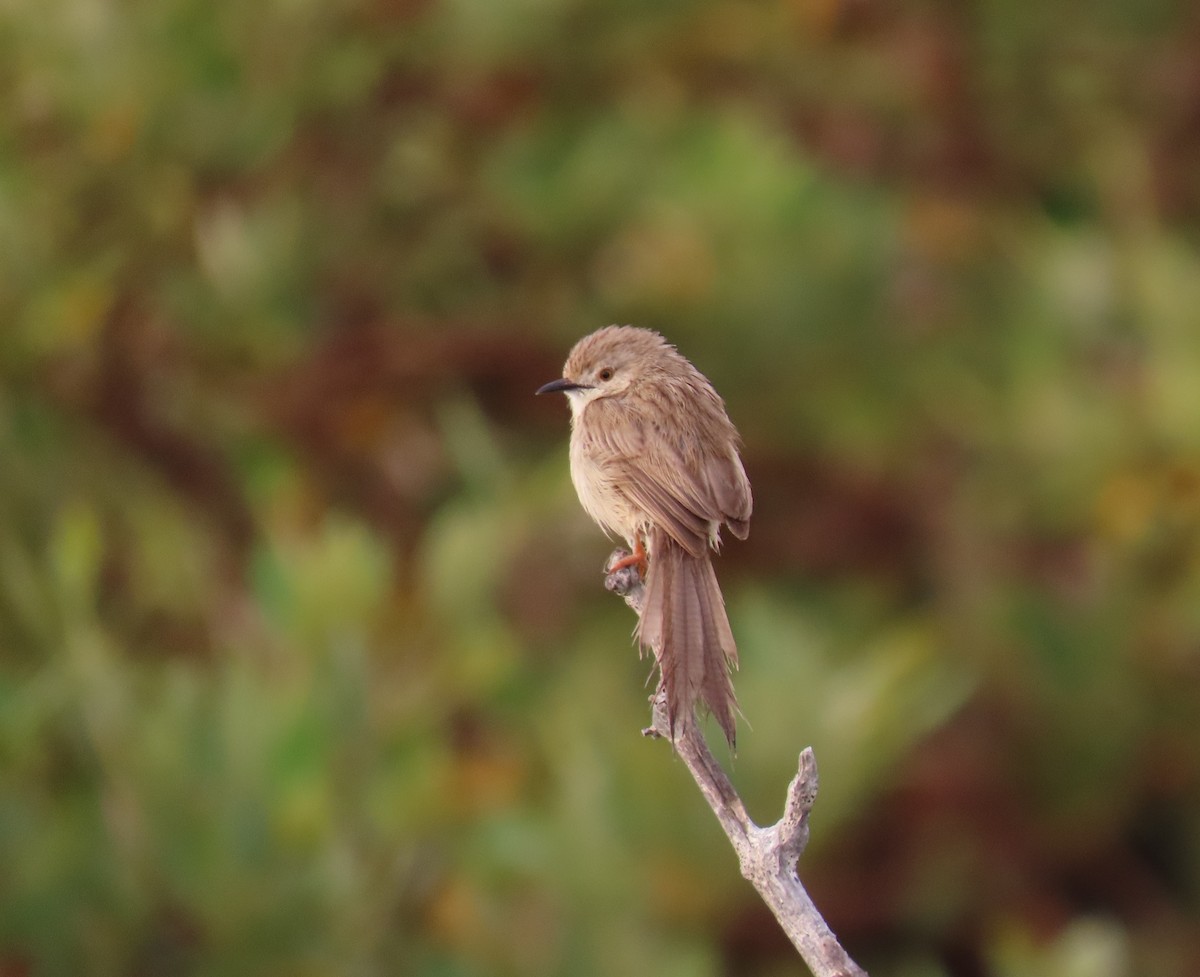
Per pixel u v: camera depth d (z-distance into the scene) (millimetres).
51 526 11500
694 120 14523
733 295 13969
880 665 10766
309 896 9242
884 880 13703
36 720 9156
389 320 13680
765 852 6355
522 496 12250
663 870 10234
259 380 13234
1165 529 13844
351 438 13453
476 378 14008
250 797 9148
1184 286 14336
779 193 13969
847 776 10477
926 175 15422
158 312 13016
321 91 13273
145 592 12148
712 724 10500
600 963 9570
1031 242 15047
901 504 14320
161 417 13086
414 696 10438
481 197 13852
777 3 14945
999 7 15344
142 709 9656
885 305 14297
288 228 13234
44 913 8945
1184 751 14086
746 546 14273
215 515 13352
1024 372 14320
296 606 10156
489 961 9750
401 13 13609
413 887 9758
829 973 6168
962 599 13945
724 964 11664
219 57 13047
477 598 10859
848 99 15281
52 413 12570
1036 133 15742
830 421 14227
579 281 14078
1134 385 14172
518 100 14242
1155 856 14453
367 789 9508
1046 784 13867
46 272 12383
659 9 14367
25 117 12641
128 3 12922
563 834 9969
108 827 9109
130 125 12766
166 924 9133
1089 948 10141
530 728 12086
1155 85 15516
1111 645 13758
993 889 13711
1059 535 14219
